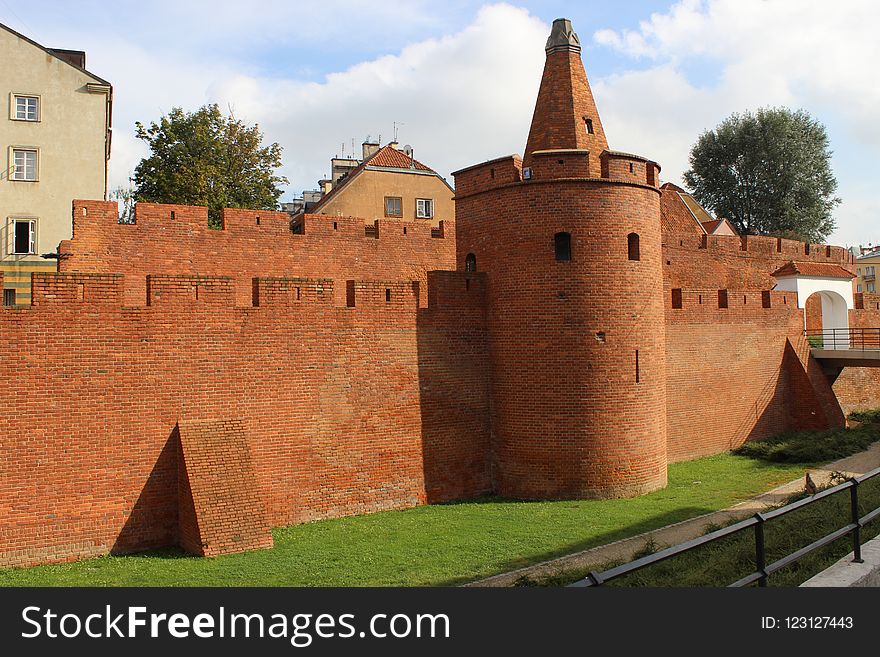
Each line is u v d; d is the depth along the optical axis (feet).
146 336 51.78
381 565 46.14
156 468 51.65
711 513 58.13
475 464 66.90
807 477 59.26
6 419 46.83
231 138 142.92
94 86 115.14
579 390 63.26
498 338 66.85
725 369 90.79
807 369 101.71
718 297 91.20
